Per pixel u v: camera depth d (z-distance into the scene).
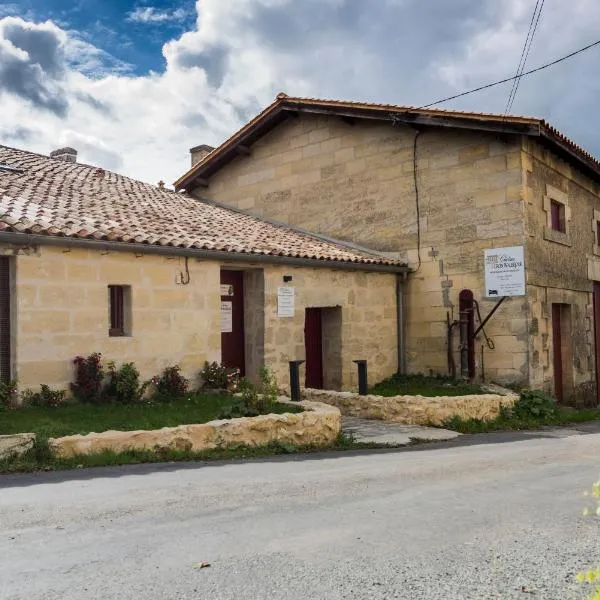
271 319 10.96
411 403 9.38
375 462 6.60
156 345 9.23
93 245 8.37
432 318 12.89
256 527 4.07
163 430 6.66
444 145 12.79
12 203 9.13
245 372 11.16
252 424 7.25
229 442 7.07
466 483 5.45
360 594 3.03
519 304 11.72
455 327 12.55
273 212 15.75
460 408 9.68
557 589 3.09
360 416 9.89
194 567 3.37
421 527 4.08
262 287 10.92
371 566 3.38
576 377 13.80
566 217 13.64
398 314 13.22
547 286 12.48
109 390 8.48
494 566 3.39
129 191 13.98
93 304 8.50
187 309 9.65
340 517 4.32
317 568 3.35
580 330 14.13
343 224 14.38
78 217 9.30
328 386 12.30
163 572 3.30
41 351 7.94
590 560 3.48
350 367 12.25
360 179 14.12
